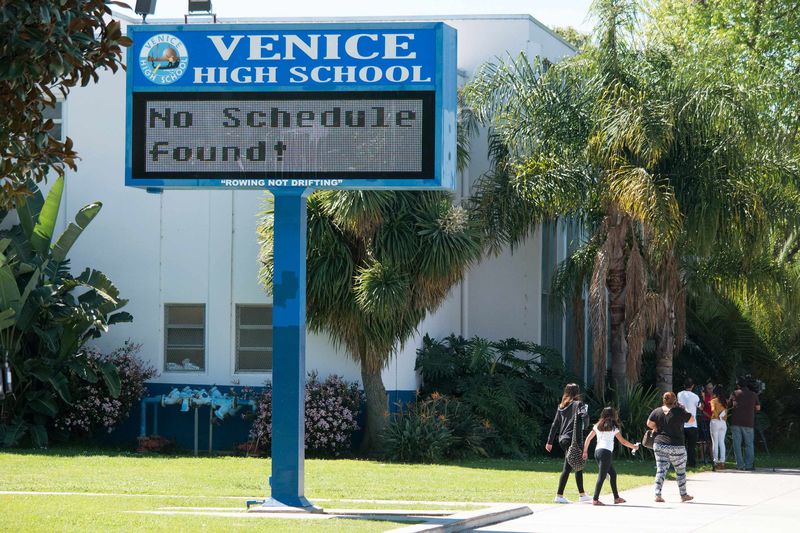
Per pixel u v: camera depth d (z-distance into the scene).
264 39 16.20
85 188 29.61
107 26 9.91
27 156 9.62
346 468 24.27
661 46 29.50
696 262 30.89
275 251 16.62
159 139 16.28
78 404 27.70
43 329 26.92
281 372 16.59
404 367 28.89
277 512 16.08
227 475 22.06
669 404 20.23
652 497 20.77
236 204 29.03
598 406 28.88
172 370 29.16
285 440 16.55
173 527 13.73
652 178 27.03
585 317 37.28
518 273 32.88
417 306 26.66
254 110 16.19
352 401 27.38
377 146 15.99
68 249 27.66
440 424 26.94
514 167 29.16
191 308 29.23
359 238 26.64
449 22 33.56
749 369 36.16
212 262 29.06
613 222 28.81
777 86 29.45
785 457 33.38
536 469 25.34
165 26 16.33
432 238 26.06
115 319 28.28
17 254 27.16
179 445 28.44
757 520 17.34
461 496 19.59
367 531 13.92
